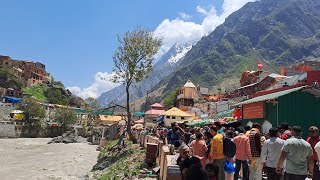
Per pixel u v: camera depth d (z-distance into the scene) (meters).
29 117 103.81
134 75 36.12
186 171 7.67
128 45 35.78
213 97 90.56
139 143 32.78
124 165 23.36
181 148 8.34
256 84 76.38
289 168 8.26
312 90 17.88
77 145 73.75
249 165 11.70
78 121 115.31
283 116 18.09
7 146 65.75
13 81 136.25
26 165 36.00
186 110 82.38
